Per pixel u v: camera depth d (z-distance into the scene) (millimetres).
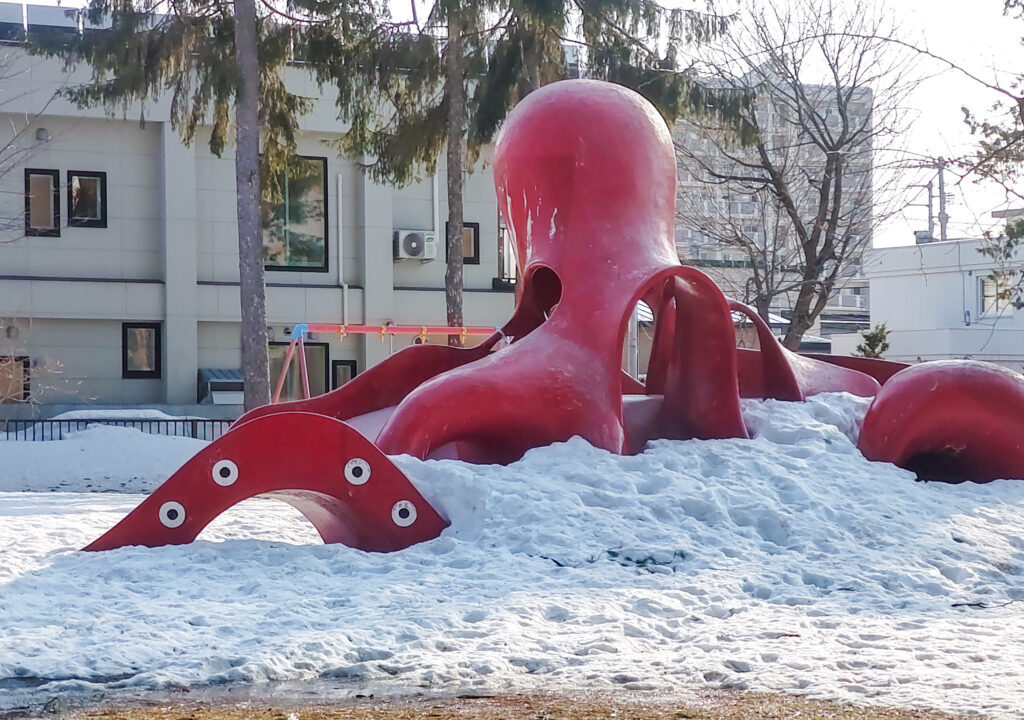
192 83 35062
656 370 14523
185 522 10414
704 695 6457
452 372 12297
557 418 12281
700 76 30422
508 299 39469
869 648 7531
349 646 7453
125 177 36500
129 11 25828
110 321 36438
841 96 30969
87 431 28844
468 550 10172
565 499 10961
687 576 9633
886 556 10422
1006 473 13258
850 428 13633
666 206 13844
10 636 7688
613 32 27141
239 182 25719
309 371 38156
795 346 29875
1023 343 50469
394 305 38438
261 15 27234
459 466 11336
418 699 6434
